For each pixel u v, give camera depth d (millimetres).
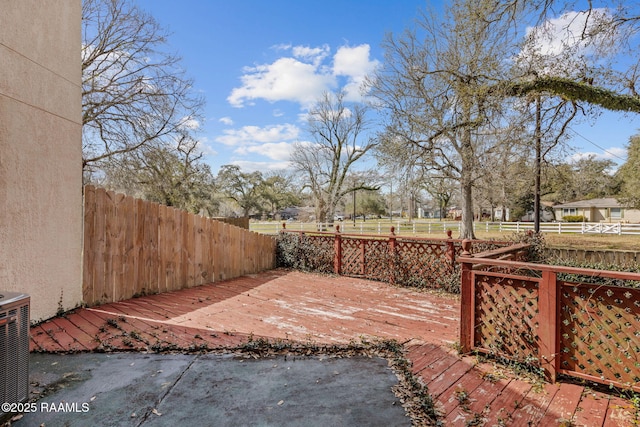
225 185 31078
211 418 2061
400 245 6199
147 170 11828
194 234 5930
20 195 3375
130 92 11039
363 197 45750
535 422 2023
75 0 4145
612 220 31734
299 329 3723
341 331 3678
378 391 2393
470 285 2986
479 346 2961
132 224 4867
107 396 2291
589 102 8023
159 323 3807
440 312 4445
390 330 3723
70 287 4051
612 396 2291
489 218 39531
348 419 2059
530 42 7602
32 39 3510
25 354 2121
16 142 3332
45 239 3689
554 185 14648
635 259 7859
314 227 25844
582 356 2402
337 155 27078
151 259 5160
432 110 12133
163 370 2688
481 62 9594
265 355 3012
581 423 2010
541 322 2549
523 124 9477
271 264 8016
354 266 6918
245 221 15859
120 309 4281
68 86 4023
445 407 2188
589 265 5238
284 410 2152
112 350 3047
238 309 4500
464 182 13055
